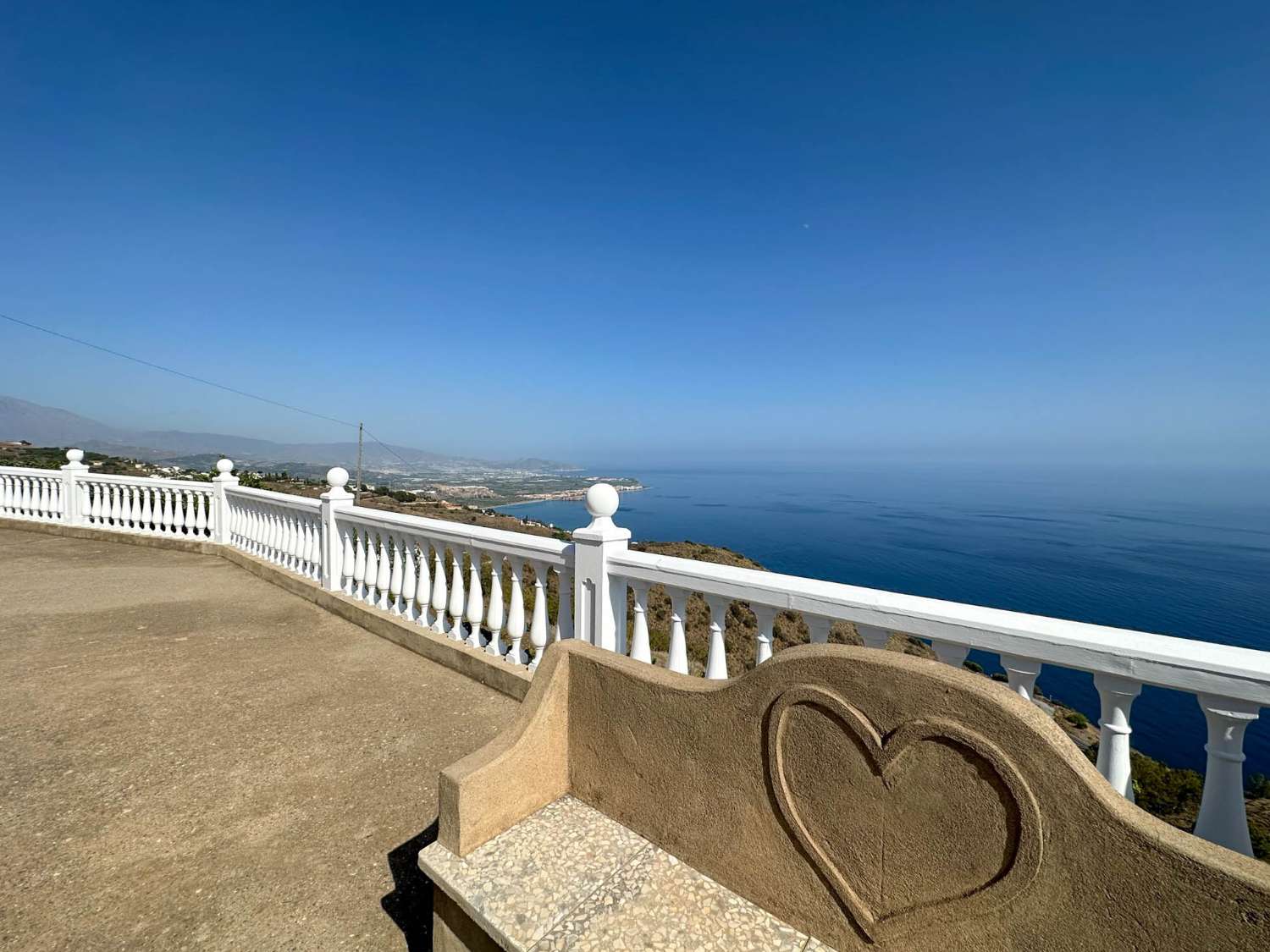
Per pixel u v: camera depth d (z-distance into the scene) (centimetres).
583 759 223
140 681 420
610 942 154
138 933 202
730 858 179
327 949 198
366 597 587
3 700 385
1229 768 154
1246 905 104
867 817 150
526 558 411
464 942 176
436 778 304
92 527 998
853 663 152
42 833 253
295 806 278
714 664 291
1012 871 129
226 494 862
